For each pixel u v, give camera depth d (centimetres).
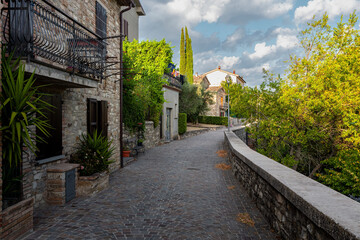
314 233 282
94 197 598
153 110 1670
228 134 1558
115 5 938
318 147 1062
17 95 368
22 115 367
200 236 399
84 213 495
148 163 1066
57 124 577
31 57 427
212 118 3919
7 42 416
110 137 890
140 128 1387
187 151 1430
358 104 882
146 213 499
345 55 976
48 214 487
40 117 519
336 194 308
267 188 464
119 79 941
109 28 883
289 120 1041
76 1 675
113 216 481
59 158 582
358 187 841
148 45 1689
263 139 1208
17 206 378
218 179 792
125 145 1188
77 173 604
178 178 801
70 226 433
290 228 353
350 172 849
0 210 343
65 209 515
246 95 1126
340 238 214
